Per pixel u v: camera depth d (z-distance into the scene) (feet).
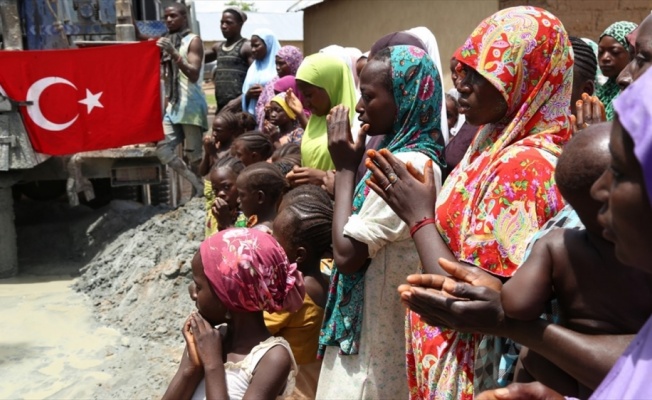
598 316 5.48
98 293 22.00
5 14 26.63
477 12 29.99
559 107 7.63
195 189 27.32
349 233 8.89
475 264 6.97
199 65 26.32
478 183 7.29
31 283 23.68
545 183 6.99
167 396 7.84
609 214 4.31
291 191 11.84
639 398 3.99
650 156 3.67
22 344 18.29
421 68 9.27
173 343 18.13
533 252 5.84
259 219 13.62
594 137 5.44
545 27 7.40
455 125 18.62
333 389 9.46
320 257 11.39
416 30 15.21
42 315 20.45
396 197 7.58
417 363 8.16
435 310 6.25
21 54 23.66
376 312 9.18
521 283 5.74
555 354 5.53
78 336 18.86
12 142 23.66
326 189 11.93
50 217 30.09
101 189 31.42
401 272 9.04
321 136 14.66
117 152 26.09
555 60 7.46
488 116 7.61
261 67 26.22
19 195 31.81
